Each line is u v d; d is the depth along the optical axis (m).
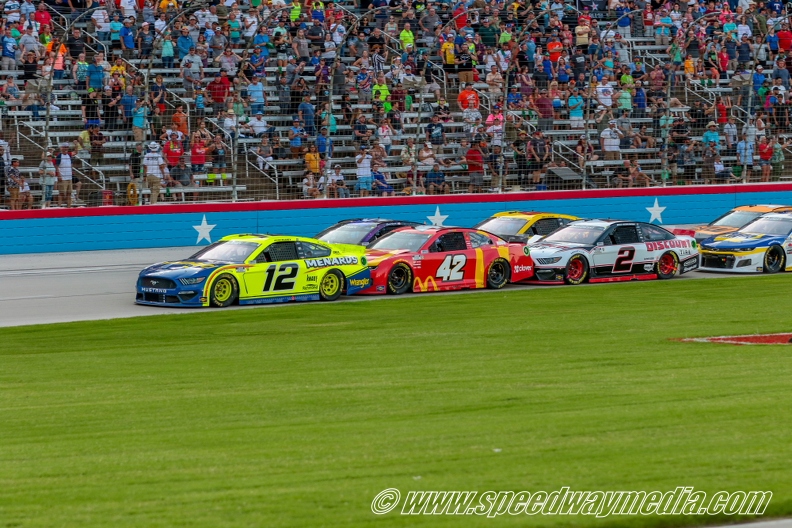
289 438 37.25
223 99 115.50
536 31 135.88
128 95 109.12
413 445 35.81
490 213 125.56
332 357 55.53
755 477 31.70
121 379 49.97
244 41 122.44
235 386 47.72
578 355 55.38
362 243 91.44
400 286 84.19
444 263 85.75
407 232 87.38
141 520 28.03
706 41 144.50
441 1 134.75
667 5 148.00
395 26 130.88
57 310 75.12
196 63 114.88
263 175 116.88
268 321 69.25
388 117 122.12
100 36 115.56
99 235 109.06
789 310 74.12
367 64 123.94
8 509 29.20
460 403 42.97
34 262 100.81
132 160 110.44
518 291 85.62
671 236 96.06
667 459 33.62
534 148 127.44
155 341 61.66
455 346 58.88
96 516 28.45
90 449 36.25
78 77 110.31
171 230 112.31
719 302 78.69
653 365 51.97
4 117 107.50
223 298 76.69
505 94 123.12
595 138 132.00
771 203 141.38
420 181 122.69
